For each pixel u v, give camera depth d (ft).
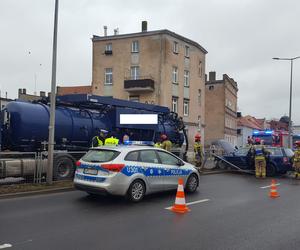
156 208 30.86
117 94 142.82
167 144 57.57
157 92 136.46
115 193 32.32
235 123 232.94
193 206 32.24
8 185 40.42
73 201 33.53
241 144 250.37
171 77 140.15
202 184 47.88
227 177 58.13
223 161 69.77
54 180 45.24
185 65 148.77
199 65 159.53
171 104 140.15
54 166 45.32
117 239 21.65
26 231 23.03
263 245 20.94
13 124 46.34
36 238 21.56
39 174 43.68
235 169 68.49
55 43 42.55
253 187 45.75
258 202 34.81
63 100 53.62
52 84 42.11
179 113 144.56
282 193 41.16
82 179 33.83
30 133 46.98
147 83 134.10
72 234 22.52
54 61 42.39
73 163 47.52
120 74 142.82
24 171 42.68
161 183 35.94
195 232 23.49
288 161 61.62
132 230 23.73
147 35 139.13
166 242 21.21
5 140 46.75
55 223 25.20
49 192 38.09
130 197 33.06
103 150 34.17
